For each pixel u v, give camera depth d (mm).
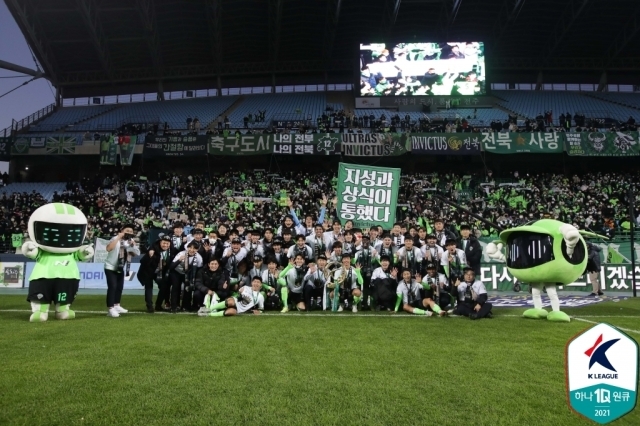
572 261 8062
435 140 28297
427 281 9742
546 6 32188
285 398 3701
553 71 38750
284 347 5676
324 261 10070
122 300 13086
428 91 32406
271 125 31984
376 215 11859
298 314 9227
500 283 15156
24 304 11242
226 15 33031
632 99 37438
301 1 31875
